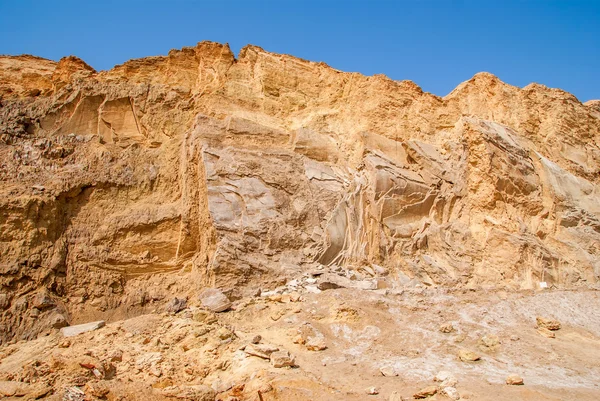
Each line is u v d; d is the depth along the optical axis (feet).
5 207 61.77
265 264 62.69
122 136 78.64
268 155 73.41
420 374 41.27
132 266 65.57
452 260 70.18
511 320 53.67
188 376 41.88
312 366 42.63
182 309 58.80
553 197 77.87
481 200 74.79
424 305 56.18
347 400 35.42
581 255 72.23
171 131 78.33
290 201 70.03
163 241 68.18
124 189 71.41
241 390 38.17
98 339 50.26
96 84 80.64
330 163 78.33
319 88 89.45
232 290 59.00
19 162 70.13
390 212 72.90
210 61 85.76
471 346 47.65
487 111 89.51
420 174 79.51
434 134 86.38
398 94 87.92
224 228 63.36
